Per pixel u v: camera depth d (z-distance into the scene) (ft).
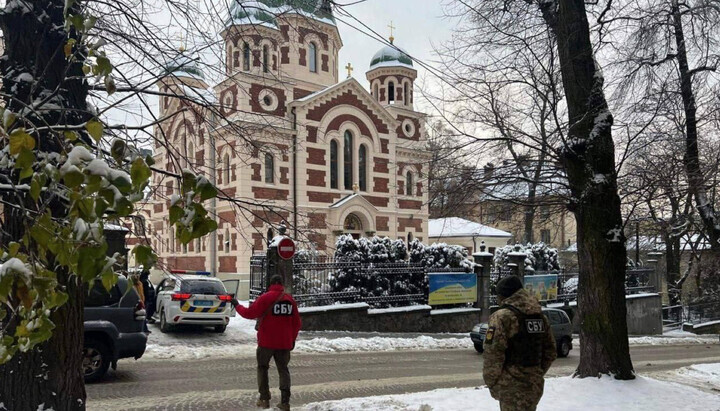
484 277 76.79
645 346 76.28
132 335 33.35
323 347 52.80
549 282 87.04
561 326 58.49
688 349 73.82
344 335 61.26
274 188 114.32
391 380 37.70
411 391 33.94
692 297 117.29
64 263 8.10
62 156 8.80
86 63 11.41
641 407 26.16
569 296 90.58
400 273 71.41
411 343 58.85
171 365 40.50
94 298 32.89
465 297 75.25
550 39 34.71
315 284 64.90
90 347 32.65
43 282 8.24
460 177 37.70
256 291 64.85
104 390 31.14
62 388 16.75
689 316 108.58
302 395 31.83
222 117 22.93
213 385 33.68
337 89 125.29
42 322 8.40
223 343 50.88
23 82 16.33
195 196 9.32
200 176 9.27
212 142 25.17
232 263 109.81
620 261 31.68
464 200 38.60
